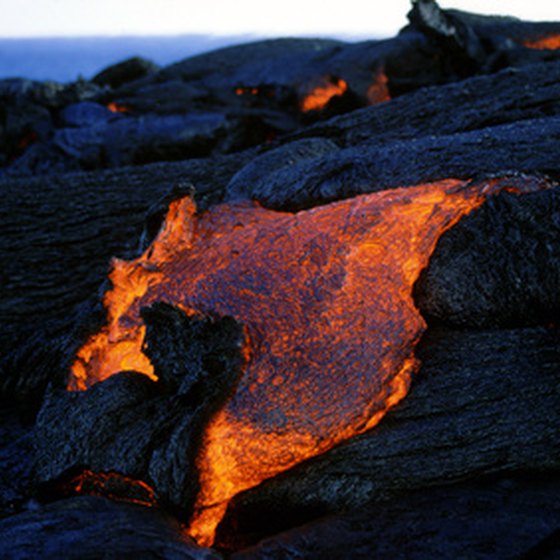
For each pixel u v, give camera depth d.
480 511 2.33
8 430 3.66
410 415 2.61
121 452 2.54
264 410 2.48
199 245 3.45
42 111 11.08
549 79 5.05
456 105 5.16
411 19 9.55
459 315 2.86
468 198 3.04
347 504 2.54
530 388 2.61
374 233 2.96
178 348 2.69
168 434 2.50
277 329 2.69
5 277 4.60
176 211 3.53
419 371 2.70
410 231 2.98
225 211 3.80
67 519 2.26
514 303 2.79
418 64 9.66
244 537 2.55
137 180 5.55
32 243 4.83
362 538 2.27
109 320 3.23
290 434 2.47
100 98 11.44
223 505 2.51
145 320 2.81
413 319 2.76
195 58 12.39
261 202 4.00
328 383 2.54
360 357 2.61
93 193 5.34
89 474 2.65
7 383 4.01
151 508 2.43
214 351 2.57
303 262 2.94
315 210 3.30
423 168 3.52
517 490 2.45
